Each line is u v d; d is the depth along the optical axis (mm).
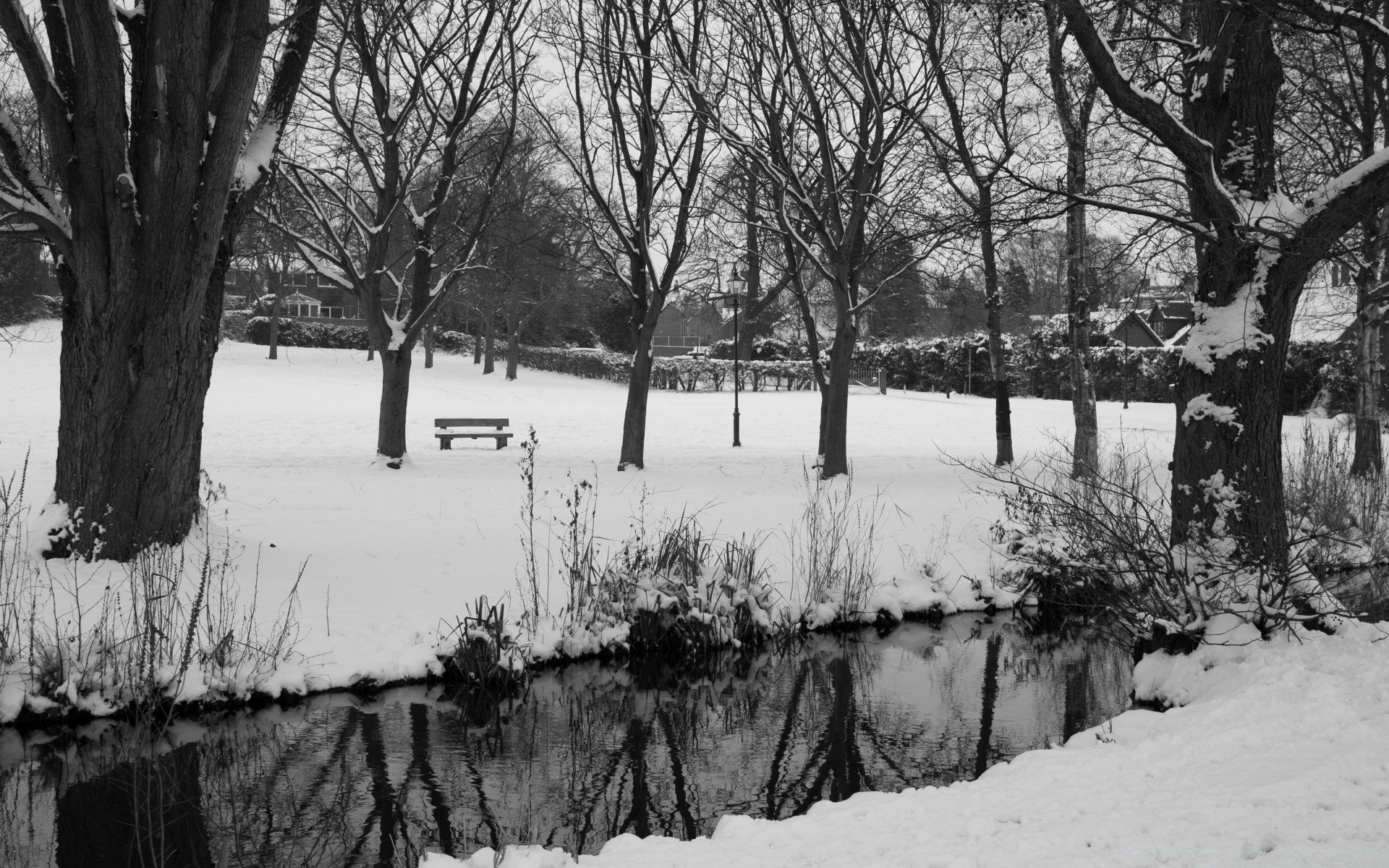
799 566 10484
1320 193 6734
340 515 12352
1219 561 6820
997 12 9984
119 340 8336
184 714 6605
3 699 6211
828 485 15727
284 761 6176
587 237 26953
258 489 14391
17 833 5172
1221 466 7008
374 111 18922
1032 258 47375
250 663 6957
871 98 15242
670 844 4141
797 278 17547
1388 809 3678
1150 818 3748
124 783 5805
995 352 18312
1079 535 8172
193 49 8297
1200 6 7348
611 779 6109
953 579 10703
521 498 14180
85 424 8336
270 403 32406
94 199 8242
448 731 6770
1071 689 7992
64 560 8188
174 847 5070
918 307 50062
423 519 12211
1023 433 27031
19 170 8375
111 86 8133
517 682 7570
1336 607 6719
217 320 9094
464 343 61531
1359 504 11688
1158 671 6711
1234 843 3416
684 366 45406
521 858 3982
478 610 7746
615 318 59562
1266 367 6984
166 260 8391
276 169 15109
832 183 16000
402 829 5328
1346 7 6660
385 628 7883
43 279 38656
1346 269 15039
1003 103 15297
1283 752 4504
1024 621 10188
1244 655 6320
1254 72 7207
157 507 8539
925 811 4125
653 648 8445
